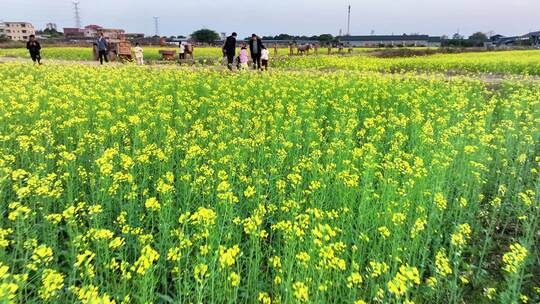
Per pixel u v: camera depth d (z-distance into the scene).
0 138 7.15
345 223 5.39
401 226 5.04
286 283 3.88
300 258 3.73
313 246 4.10
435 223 5.59
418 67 26.34
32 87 12.48
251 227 4.41
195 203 5.99
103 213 5.63
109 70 18.97
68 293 4.18
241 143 7.71
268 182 6.45
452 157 7.54
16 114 9.25
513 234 5.89
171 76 16.92
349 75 18.77
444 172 6.46
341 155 7.37
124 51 30.34
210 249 4.29
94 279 4.31
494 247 5.56
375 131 9.34
